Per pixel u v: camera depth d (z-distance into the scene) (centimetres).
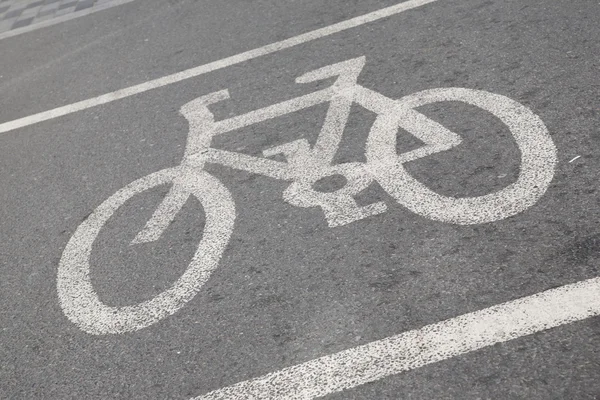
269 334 327
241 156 472
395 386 285
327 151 452
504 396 268
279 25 674
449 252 346
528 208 359
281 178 437
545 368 274
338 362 302
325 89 530
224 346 327
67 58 739
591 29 504
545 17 539
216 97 566
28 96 673
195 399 304
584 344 279
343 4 682
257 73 589
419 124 454
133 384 321
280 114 513
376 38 591
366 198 400
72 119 599
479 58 512
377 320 318
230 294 358
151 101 591
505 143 413
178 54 670
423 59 535
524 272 322
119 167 502
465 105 461
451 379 281
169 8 802
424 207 380
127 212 447
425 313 315
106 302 376
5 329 377
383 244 363
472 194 380
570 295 303
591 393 260
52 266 417
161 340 341
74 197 480
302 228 390
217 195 436
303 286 350
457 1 614
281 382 300
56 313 378
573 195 359
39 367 346
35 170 532
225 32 692
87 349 348
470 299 316
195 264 385
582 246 327
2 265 429
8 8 976
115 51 721
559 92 446
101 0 905
